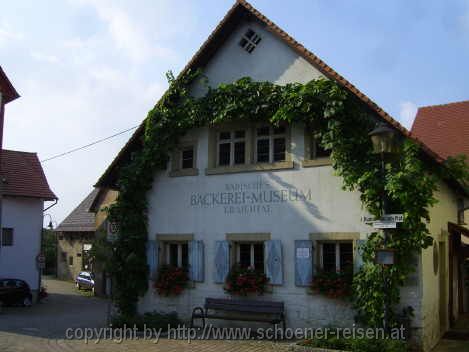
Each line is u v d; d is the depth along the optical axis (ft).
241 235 44.16
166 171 49.06
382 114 37.60
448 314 46.57
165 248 49.01
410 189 34.78
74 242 123.03
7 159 85.71
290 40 42.93
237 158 46.03
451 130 73.56
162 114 48.34
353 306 37.96
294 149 42.57
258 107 42.96
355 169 37.83
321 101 39.86
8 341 40.55
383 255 32.96
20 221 81.76
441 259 45.16
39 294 82.43
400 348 31.91
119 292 48.93
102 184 52.39
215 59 47.34
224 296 44.45
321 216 40.68
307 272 40.55
